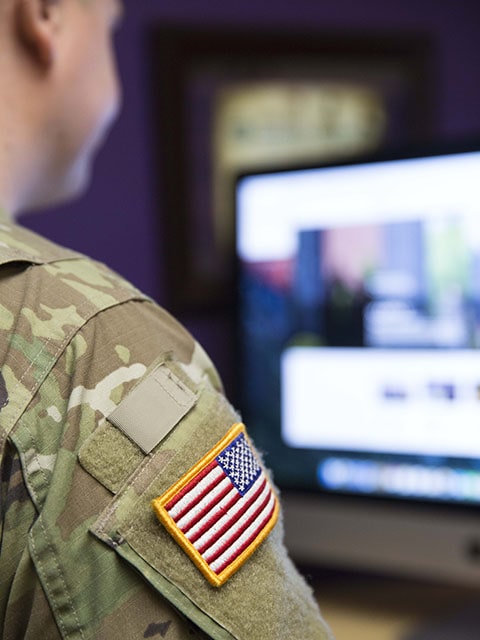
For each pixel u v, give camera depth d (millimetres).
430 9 1397
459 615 951
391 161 937
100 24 549
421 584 1073
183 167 1172
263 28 1227
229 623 385
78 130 550
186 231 1184
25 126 518
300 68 1260
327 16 1290
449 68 1425
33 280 419
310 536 990
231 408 438
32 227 1092
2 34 493
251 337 1037
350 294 967
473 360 884
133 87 1149
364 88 1319
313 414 991
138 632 376
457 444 895
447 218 902
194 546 386
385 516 938
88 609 377
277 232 1021
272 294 1023
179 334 451
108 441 389
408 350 925
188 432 405
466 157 889
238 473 409
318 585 1080
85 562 377
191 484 394
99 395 395
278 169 1016
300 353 1001
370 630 914
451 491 898
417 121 1374
